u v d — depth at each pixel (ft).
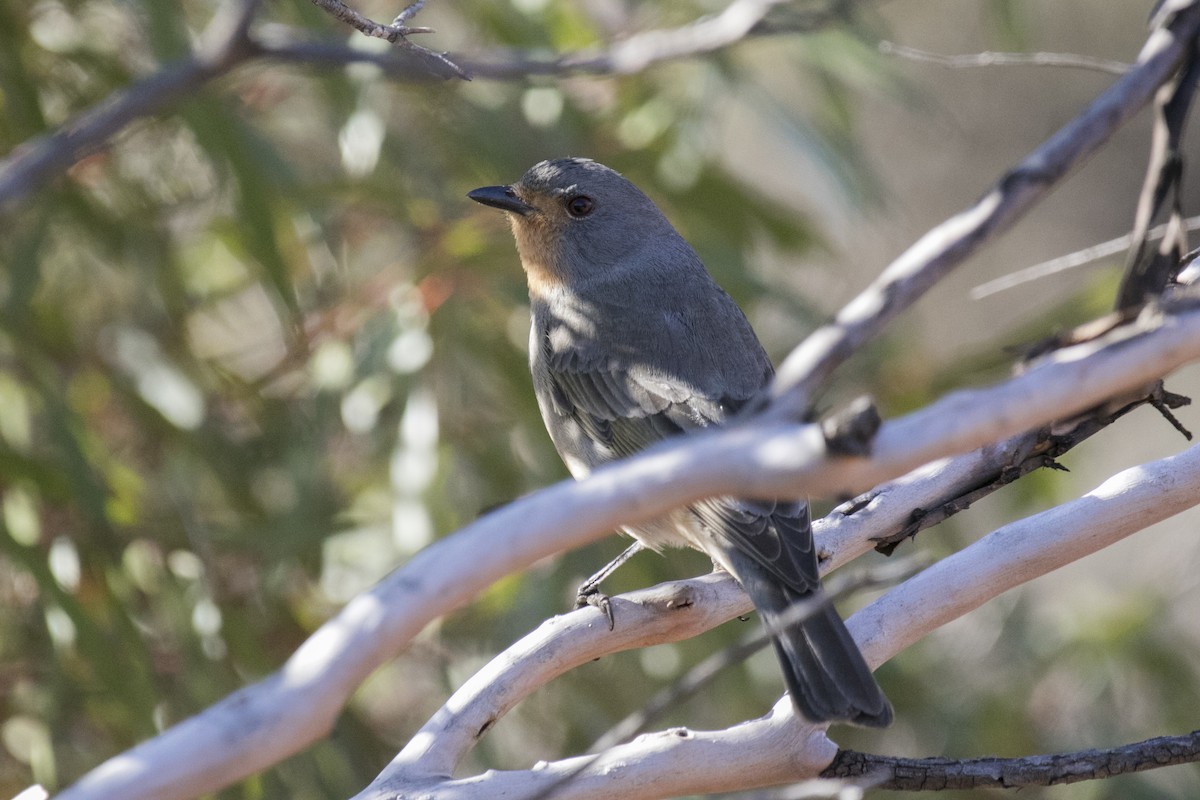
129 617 32.78
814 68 39.65
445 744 18.58
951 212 69.31
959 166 71.00
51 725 33.71
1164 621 44.34
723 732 18.88
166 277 37.35
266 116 39.47
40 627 36.24
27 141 34.24
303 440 36.81
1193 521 55.98
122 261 36.83
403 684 39.86
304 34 29.04
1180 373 69.05
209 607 34.04
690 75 38.42
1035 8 48.19
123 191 37.09
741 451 10.95
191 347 39.40
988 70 71.87
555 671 20.06
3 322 33.58
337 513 36.88
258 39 24.59
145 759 10.55
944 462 22.74
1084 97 71.51
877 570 16.11
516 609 35.32
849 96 40.06
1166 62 12.30
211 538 36.04
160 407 36.11
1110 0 72.23
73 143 23.98
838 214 40.42
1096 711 41.70
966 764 19.25
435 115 37.60
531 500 11.20
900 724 41.24
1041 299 68.90
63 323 36.73
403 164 37.24
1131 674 42.22
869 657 20.54
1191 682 42.32
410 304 35.63
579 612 20.68
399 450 34.60
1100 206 72.08
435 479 34.32
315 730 10.87
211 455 37.06
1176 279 17.76
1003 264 70.90
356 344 36.19
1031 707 42.57
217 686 33.40
